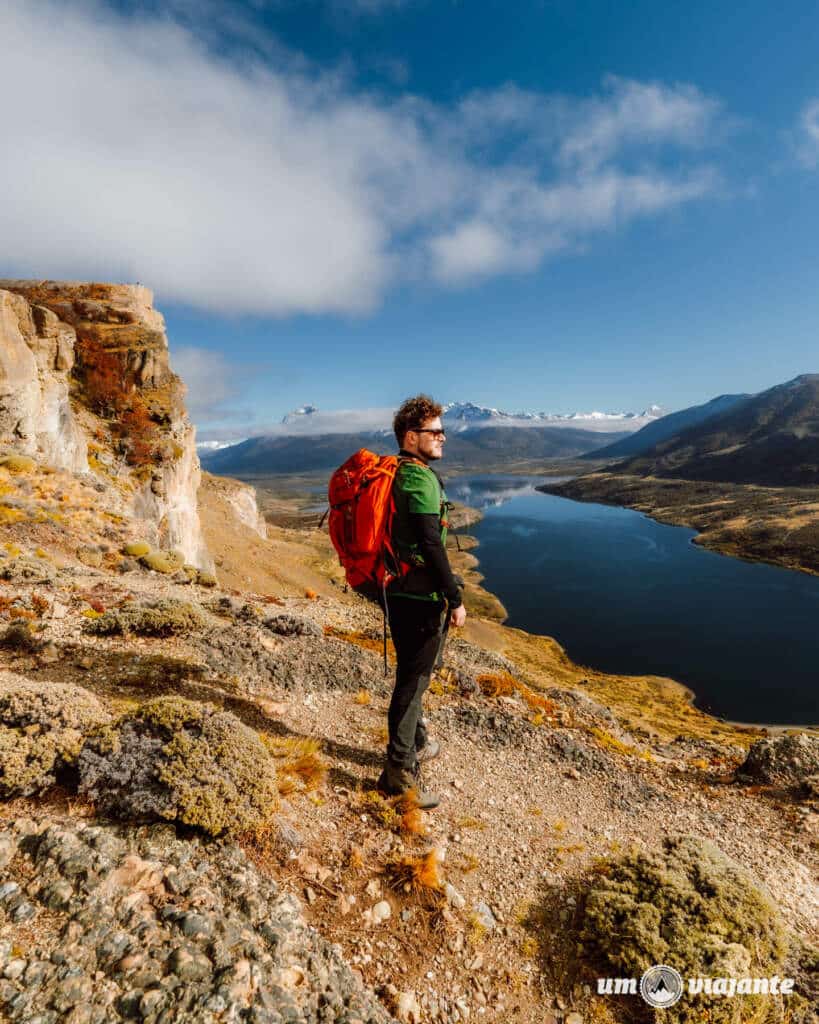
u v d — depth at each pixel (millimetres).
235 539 90938
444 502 3801
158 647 6750
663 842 4949
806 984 3678
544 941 3525
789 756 8023
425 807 4422
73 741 3580
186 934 2561
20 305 27422
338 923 3148
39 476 21234
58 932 2451
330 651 8305
